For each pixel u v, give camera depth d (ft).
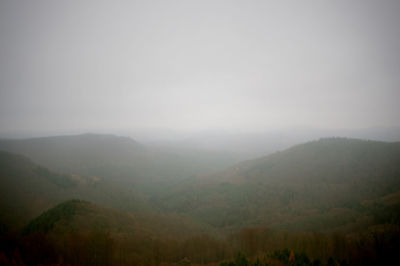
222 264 70.59
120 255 89.92
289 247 94.89
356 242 93.09
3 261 75.87
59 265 77.66
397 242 85.76
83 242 93.25
